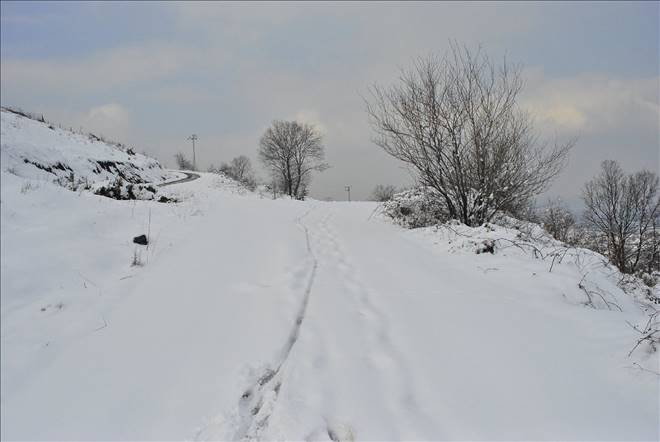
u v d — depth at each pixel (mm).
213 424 3123
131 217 8445
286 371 3617
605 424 2857
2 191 7824
